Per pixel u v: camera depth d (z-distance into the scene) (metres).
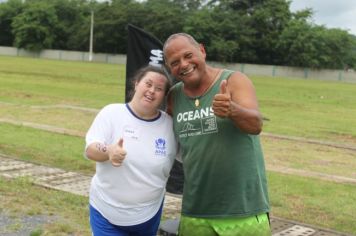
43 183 7.46
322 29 66.81
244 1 72.00
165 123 3.34
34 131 12.01
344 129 15.66
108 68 49.66
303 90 34.62
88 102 18.91
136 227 3.40
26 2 83.62
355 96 31.47
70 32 78.44
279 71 63.28
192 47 3.07
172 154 3.36
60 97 20.16
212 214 3.18
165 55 3.13
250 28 68.69
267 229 3.25
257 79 49.06
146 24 72.38
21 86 23.97
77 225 5.80
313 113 19.88
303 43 64.25
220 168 3.11
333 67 65.44
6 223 5.70
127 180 3.29
